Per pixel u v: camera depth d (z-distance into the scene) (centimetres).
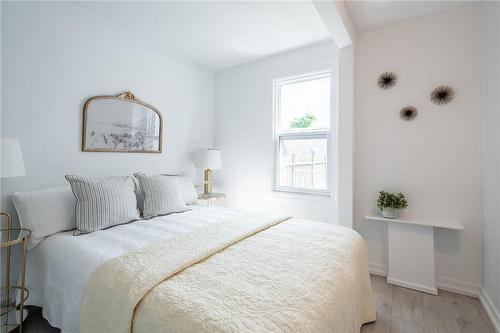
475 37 204
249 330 74
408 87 230
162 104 290
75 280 125
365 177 251
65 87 206
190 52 303
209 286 98
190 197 266
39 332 154
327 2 172
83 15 217
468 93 206
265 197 320
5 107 174
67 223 177
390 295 204
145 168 272
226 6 213
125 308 94
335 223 270
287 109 312
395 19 228
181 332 80
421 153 225
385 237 242
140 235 164
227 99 355
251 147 332
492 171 179
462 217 208
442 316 176
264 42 277
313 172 291
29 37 185
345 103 238
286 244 146
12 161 147
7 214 167
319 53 278
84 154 219
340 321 103
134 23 240
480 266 201
